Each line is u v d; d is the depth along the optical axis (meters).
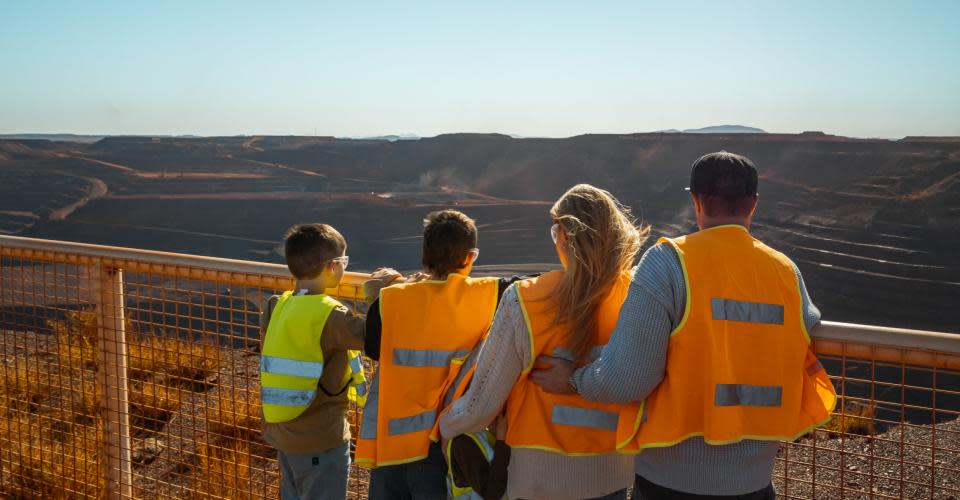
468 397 2.25
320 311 2.81
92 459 4.49
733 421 2.00
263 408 2.91
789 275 2.16
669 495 2.09
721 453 2.03
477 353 2.51
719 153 2.25
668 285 2.04
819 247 186.12
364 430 2.56
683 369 2.02
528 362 2.17
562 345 2.16
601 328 2.23
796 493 4.42
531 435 2.19
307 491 2.94
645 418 2.12
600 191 2.23
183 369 5.16
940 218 184.88
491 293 2.53
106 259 3.82
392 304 2.49
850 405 5.78
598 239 2.13
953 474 4.66
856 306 155.75
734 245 2.13
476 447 2.32
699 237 2.13
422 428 2.46
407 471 2.61
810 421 2.17
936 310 148.50
